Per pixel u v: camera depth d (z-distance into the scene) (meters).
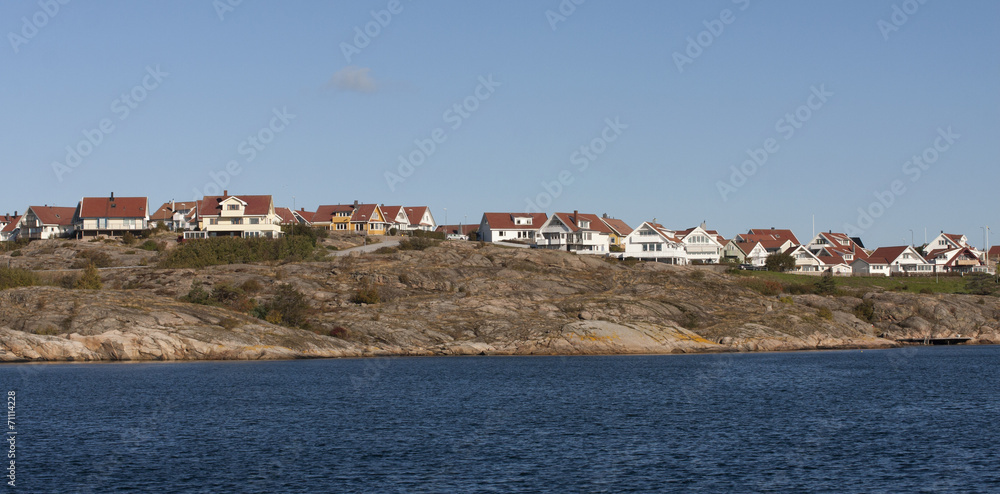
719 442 57.47
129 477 48.25
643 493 44.91
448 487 46.09
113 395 78.94
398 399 77.19
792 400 76.69
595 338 119.75
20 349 102.56
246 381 89.50
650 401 76.12
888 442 57.16
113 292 118.44
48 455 53.66
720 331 128.75
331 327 119.88
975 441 57.34
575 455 53.62
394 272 138.38
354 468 50.31
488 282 138.00
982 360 115.56
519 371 100.00
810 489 45.56
